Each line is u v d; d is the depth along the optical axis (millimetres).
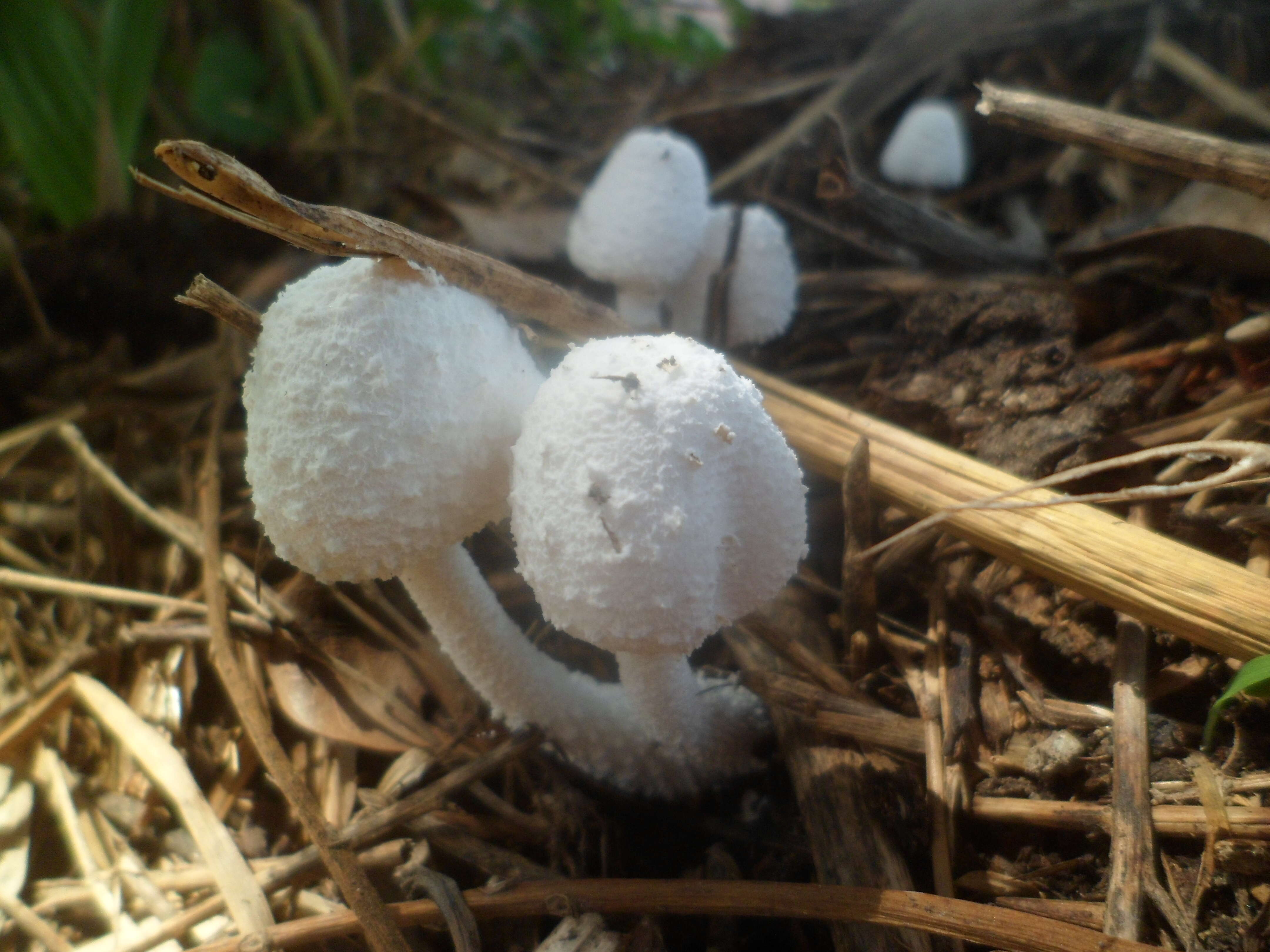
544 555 72
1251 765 81
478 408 77
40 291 159
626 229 128
